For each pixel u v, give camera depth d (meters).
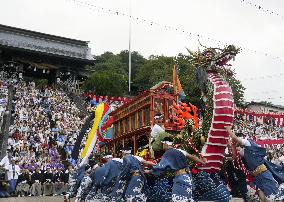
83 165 11.70
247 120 34.00
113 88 50.53
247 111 34.22
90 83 50.03
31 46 48.06
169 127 10.87
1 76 42.41
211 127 7.76
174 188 7.17
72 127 30.86
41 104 35.31
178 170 7.28
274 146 23.56
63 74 49.41
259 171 7.95
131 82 56.84
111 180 9.09
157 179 8.12
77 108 37.91
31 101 35.12
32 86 40.66
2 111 27.70
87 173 10.86
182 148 8.04
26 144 24.20
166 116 11.45
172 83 11.88
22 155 22.72
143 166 8.44
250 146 8.01
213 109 7.79
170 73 48.50
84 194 10.69
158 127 8.58
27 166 21.28
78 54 50.12
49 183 20.42
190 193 7.20
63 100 38.84
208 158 7.81
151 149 8.71
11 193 19.42
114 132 14.70
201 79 8.37
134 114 12.92
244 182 8.61
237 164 8.34
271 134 33.25
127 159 8.12
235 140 7.86
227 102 7.73
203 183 7.90
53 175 20.70
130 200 7.95
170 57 53.50
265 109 48.34
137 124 12.55
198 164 7.91
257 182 8.01
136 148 12.55
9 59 47.38
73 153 12.84
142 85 54.00
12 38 47.62
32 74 51.28
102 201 9.54
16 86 38.56
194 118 9.02
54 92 41.00
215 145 7.78
